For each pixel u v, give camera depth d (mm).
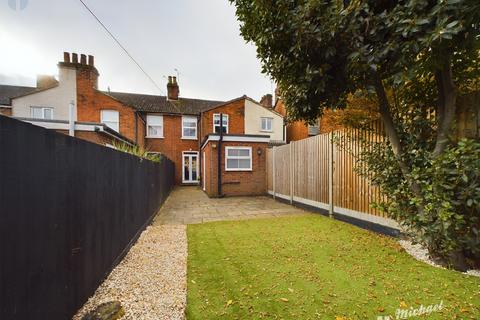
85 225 2295
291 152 8094
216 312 2094
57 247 1812
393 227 4113
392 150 3496
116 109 13469
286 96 3535
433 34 1962
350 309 2094
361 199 4863
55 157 1822
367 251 3492
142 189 4859
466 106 2906
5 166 1322
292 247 3725
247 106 16047
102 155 2766
